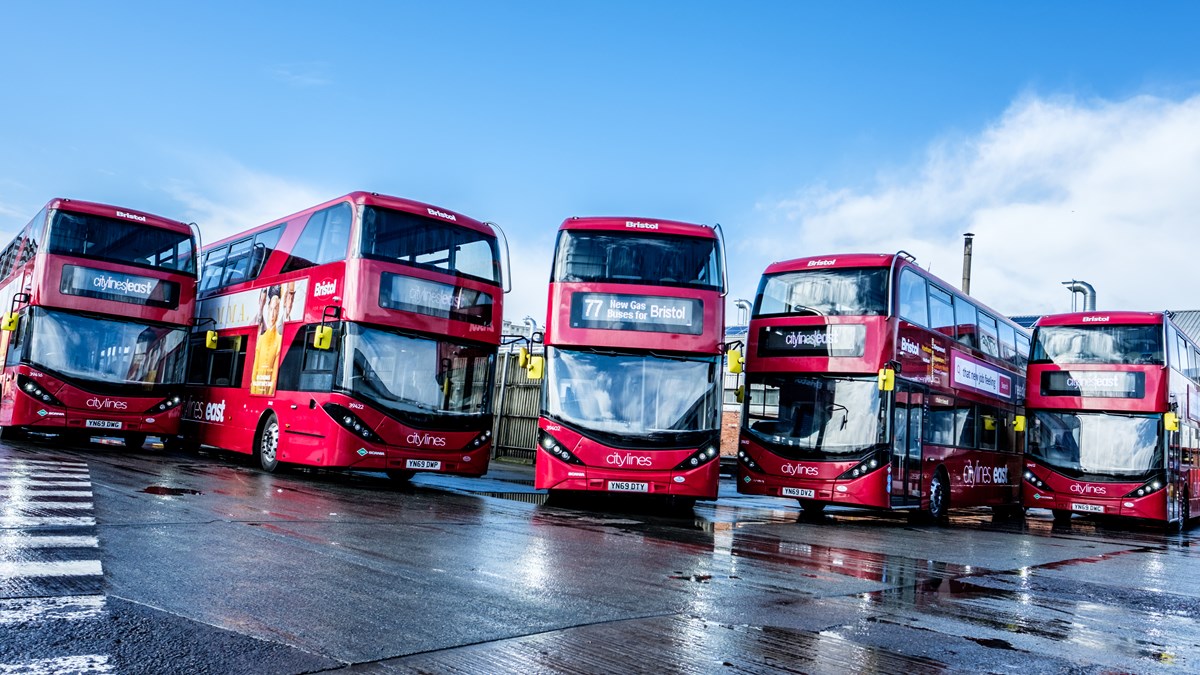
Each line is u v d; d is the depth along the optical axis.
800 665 4.82
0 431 19.39
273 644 4.57
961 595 7.57
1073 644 5.81
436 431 14.80
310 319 15.20
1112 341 20.27
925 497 16.33
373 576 6.55
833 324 15.45
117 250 18.02
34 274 17.41
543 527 10.70
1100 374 20.14
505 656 4.63
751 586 7.31
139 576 5.95
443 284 15.23
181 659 4.23
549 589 6.53
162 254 18.48
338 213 15.20
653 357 14.05
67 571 5.95
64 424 17.09
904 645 5.42
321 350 14.65
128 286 17.97
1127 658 5.51
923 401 16.36
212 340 18.53
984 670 4.95
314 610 5.35
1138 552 13.59
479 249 15.95
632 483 13.65
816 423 15.32
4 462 13.10
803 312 15.84
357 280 14.31
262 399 16.23
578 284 14.13
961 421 18.38
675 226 14.53
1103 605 7.61
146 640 4.50
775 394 15.83
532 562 7.78
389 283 14.56
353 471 18.61
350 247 14.52
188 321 18.67
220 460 18.19
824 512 18.03
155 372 18.06
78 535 7.36
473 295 15.64
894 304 15.27
